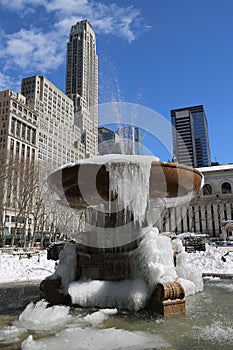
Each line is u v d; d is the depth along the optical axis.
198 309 6.12
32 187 35.09
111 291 6.22
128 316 5.52
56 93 87.50
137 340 4.21
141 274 6.42
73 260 7.15
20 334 4.65
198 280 8.29
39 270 13.73
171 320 5.27
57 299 6.55
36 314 5.64
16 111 65.19
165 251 6.47
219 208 64.62
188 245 23.97
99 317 5.45
